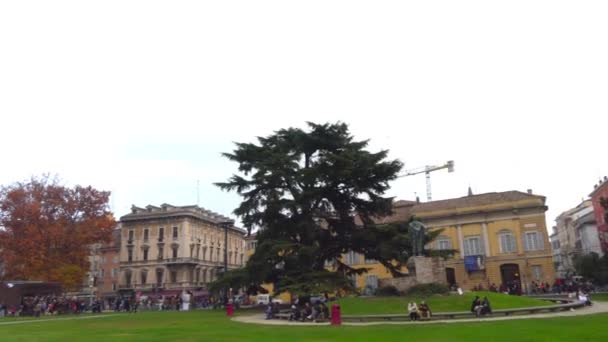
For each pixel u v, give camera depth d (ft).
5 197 177.88
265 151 136.56
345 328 70.44
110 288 305.32
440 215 230.48
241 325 82.58
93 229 180.96
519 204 218.38
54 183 187.93
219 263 319.68
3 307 140.87
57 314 140.46
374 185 135.23
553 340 48.57
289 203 129.90
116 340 59.98
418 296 102.68
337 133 138.41
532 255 213.46
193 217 296.92
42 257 170.71
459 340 50.75
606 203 169.27
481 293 103.86
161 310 160.15
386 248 129.70
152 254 290.76
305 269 126.41
